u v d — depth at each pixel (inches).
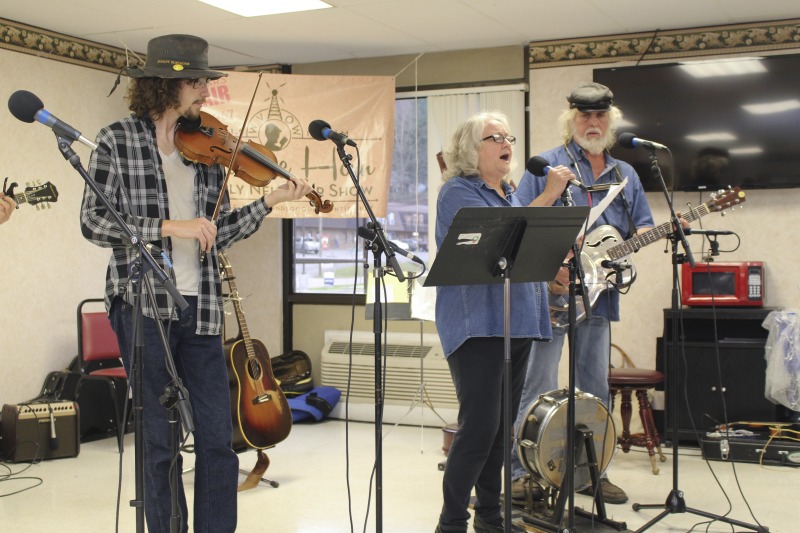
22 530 144.3
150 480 103.2
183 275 104.4
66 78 221.1
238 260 255.1
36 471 184.5
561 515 131.5
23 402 203.9
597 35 217.2
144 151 103.0
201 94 105.1
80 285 227.5
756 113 202.4
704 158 206.1
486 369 115.1
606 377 152.4
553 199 115.6
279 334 252.4
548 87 222.7
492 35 217.0
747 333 207.8
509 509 101.5
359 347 240.4
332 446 204.1
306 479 174.4
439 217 120.3
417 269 188.4
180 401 90.1
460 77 234.7
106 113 233.8
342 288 249.9
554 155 151.7
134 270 97.9
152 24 207.6
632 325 218.1
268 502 158.9
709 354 198.2
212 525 107.0
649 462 187.8
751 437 187.8
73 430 196.9
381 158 226.7
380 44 226.7
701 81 205.3
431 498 160.2
